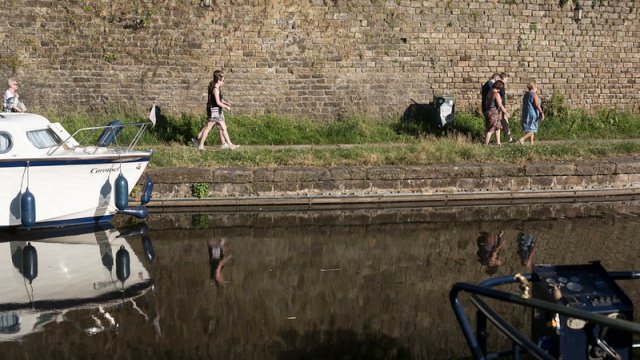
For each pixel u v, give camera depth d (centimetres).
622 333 461
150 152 1021
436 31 1551
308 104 1536
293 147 1369
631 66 1634
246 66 1510
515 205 1162
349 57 1531
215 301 702
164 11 1480
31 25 1469
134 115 1491
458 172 1193
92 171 981
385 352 583
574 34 1597
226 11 1492
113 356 570
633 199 1214
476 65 1574
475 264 825
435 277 779
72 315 663
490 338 612
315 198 1160
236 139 1424
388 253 877
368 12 1527
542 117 1363
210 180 1141
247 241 931
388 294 724
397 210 1120
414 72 1556
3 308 678
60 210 981
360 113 1545
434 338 612
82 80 1488
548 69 1600
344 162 1212
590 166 1223
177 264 826
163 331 625
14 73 1477
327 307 687
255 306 688
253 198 1147
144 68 1492
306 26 1514
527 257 851
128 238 942
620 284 742
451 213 1100
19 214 955
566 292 467
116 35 1481
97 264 823
